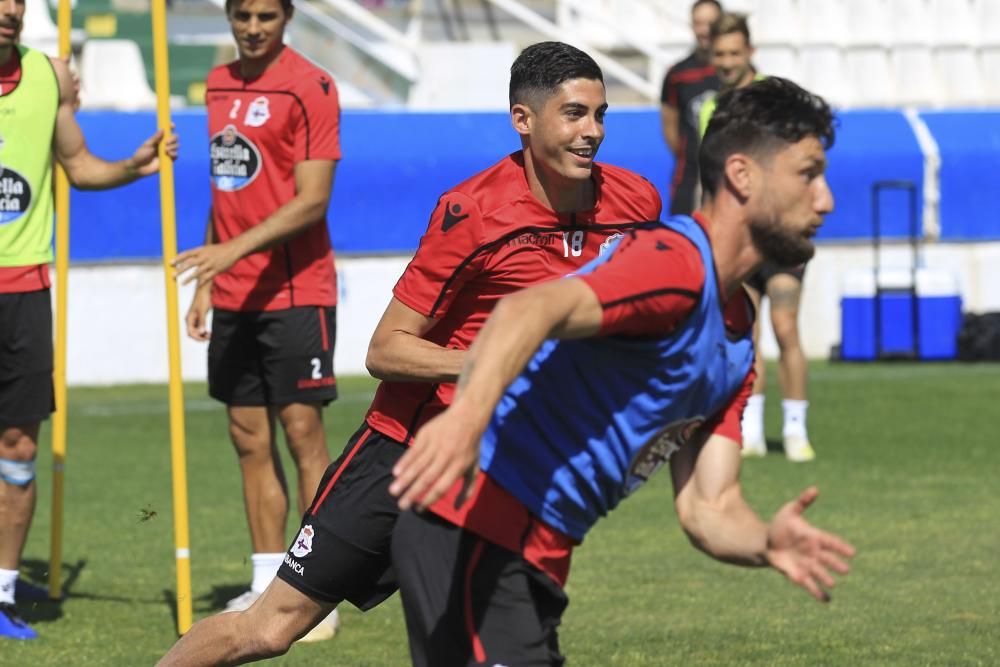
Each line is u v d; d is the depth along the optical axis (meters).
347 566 9.23
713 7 24.16
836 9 41.66
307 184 13.32
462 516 7.66
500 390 6.57
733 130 7.20
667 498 19.42
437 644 7.68
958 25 42.34
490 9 42.00
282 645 9.30
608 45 41.81
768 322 33.25
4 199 13.09
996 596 14.13
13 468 13.22
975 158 34.22
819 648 12.37
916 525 17.28
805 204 7.18
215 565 15.79
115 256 30.39
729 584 14.80
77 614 13.82
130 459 22.25
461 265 9.30
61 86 13.59
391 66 39.81
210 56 40.38
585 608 13.84
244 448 13.67
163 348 30.89
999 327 32.66
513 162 9.64
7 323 13.11
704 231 7.25
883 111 34.56
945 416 25.47
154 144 13.33
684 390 7.39
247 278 13.48
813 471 20.73
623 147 32.53
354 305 31.61
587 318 6.82
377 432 9.28
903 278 32.94
